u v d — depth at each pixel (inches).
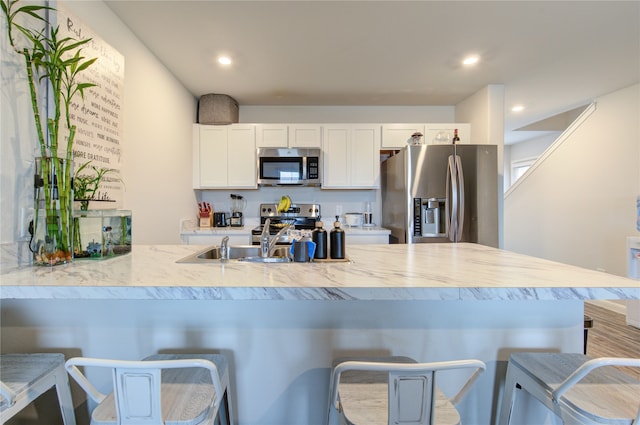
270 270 43.5
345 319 46.8
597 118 134.9
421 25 81.3
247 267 45.6
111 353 46.2
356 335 46.8
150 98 92.7
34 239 46.1
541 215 162.6
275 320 46.7
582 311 47.3
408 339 47.0
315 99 136.7
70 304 45.9
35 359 40.2
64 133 54.2
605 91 128.0
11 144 45.8
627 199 123.6
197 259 53.2
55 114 47.8
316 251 51.8
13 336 45.8
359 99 137.2
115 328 46.2
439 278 38.8
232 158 130.3
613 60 101.2
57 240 47.2
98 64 63.6
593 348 94.2
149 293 35.0
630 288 34.7
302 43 89.9
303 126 131.1
